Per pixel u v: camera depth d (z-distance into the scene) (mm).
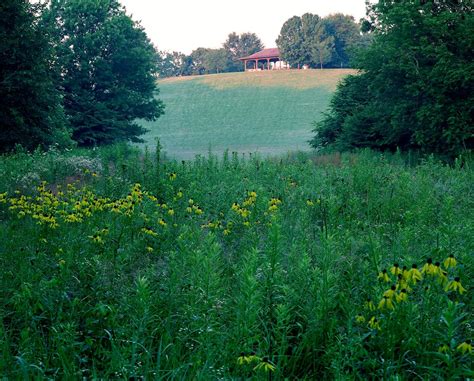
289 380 4410
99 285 5434
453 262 4281
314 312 4852
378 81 26688
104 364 4500
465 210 10039
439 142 25078
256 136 80312
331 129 35438
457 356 4168
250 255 5617
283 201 10992
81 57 45438
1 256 6906
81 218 8055
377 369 4285
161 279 5785
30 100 26594
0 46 25016
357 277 5590
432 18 24109
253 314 4383
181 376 4176
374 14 29359
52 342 4695
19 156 20469
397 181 13273
